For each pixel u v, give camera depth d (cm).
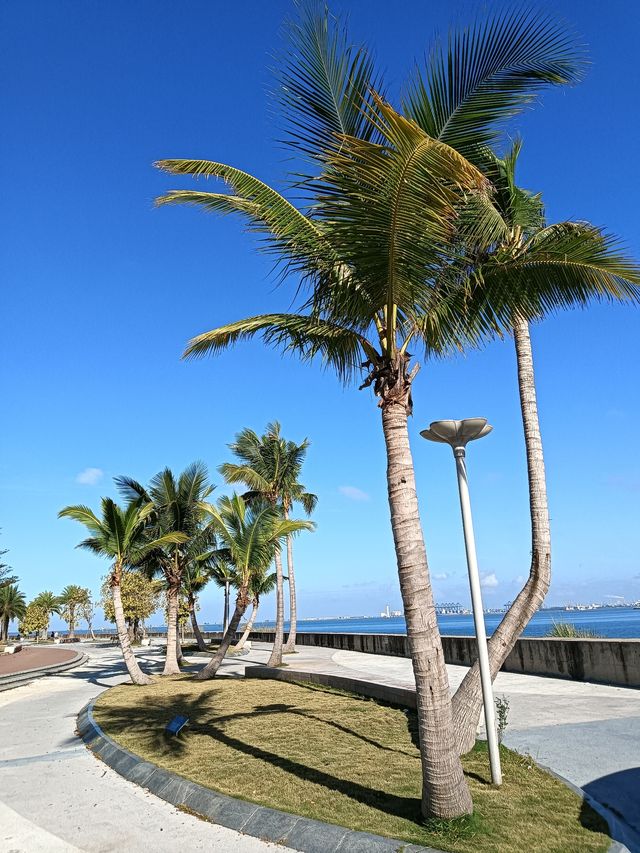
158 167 611
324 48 544
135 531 1964
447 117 561
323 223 562
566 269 633
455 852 448
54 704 1545
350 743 841
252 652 3142
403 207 506
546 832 485
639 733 831
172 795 664
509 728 889
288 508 2453
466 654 1856
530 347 924
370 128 551
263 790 631
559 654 1447
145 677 1788
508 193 853
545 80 547
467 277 619
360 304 604
